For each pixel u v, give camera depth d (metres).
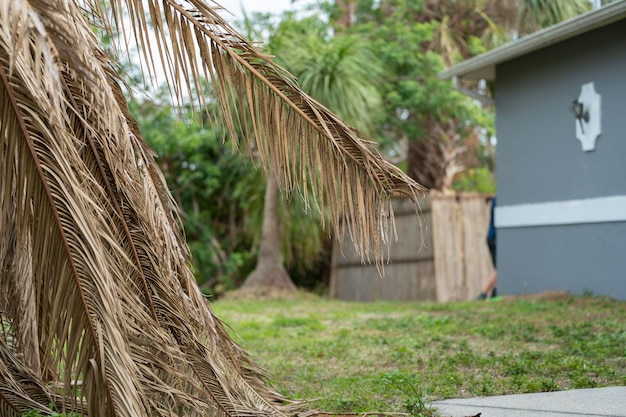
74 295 3.04
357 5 20.84
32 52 3.01
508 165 12.71
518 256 12.50
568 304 10.18
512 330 7.98
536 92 12.11
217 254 19.00
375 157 3.84
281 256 17.16
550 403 4.43
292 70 14.89
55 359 3.17
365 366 6.34
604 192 10.86
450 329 8.38
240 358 4.09
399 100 18.03
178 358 3.53
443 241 15.09
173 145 17.83
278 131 3.87
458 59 20.02
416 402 4.36
